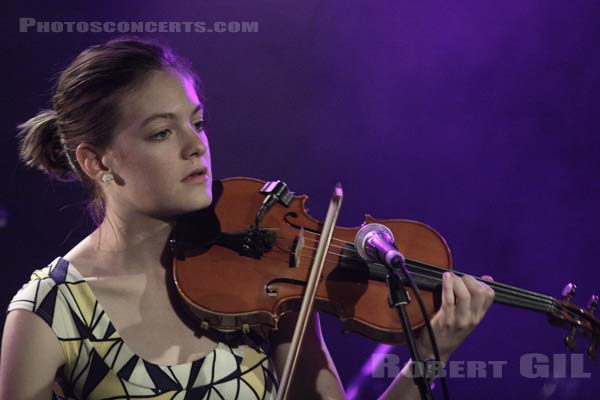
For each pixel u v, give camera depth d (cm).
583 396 794
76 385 314
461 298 332
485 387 802
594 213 828
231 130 816
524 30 834
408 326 293
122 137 317
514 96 839
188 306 323
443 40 832
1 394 305
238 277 337
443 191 836
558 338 805
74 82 322
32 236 730
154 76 320
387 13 826
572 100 835
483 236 834
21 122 731
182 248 334
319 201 826
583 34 830
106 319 317
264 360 336
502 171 839
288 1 809
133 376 312
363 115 828
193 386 317
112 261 328
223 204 358
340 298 351
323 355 362
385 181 831
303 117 823
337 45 823
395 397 346
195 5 784
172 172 318
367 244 318
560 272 828
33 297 313
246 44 805
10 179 728
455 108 841
